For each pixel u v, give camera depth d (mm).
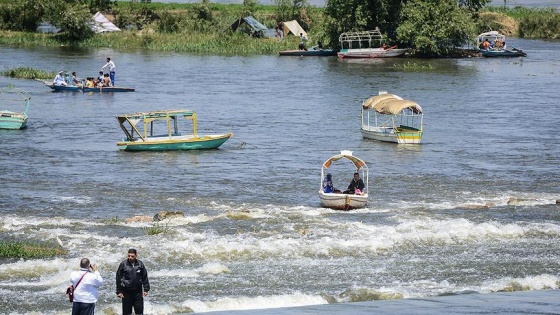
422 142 88188
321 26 187375
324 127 96125
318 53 182875
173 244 49719
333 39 184000
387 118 102625
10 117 90000
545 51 192875
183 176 70500
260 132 92562
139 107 107875
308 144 86062
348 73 149000
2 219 55188
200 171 72500
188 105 110688
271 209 59531
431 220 56781
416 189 67250
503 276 45906
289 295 40281
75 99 113938
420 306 30047
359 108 110000
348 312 28922
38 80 129750
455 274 46062
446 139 89938
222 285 43344
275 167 74812
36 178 68562
